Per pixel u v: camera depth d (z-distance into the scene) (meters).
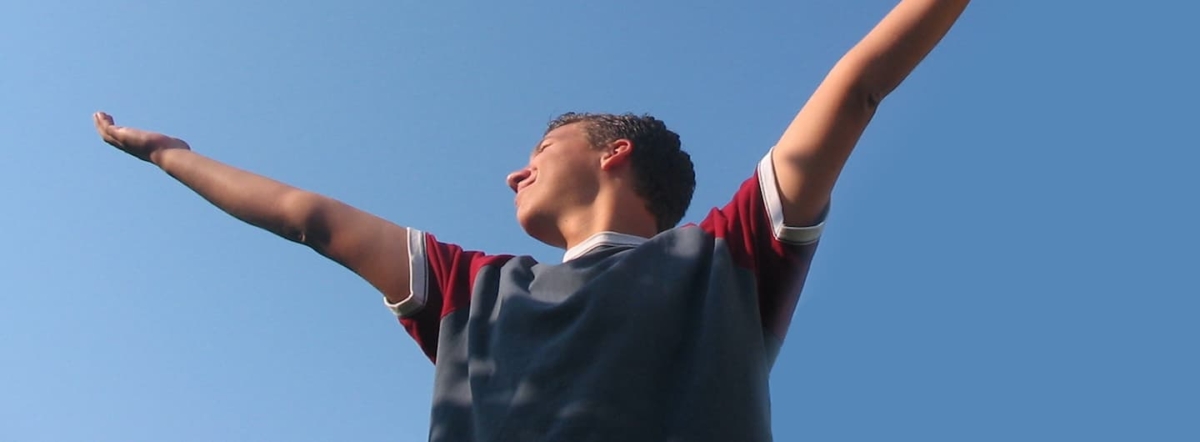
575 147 2.96
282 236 2.93
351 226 2.85
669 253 2.55
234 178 2.98
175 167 3.03
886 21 2.48
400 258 2.78
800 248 2.53
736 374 2.33
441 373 2.54
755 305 2.49
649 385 2.30
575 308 2.44
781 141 2.58
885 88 2.45
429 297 2.74
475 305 2.61
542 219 2.90
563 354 2.34
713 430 2.24
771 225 2.53
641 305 2.41
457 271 2.74
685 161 3.12
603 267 2.55
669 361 2.35
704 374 2.30
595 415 2.23
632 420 2.25
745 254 2.54
